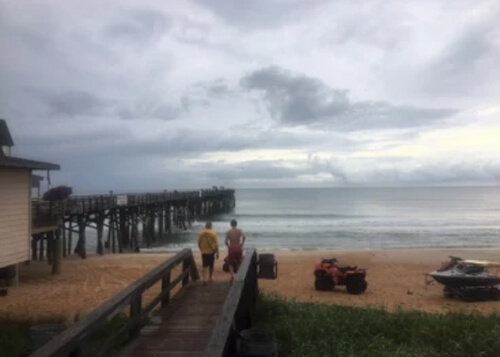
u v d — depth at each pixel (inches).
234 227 537.6
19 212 677.9
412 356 272.8
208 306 331.3
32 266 928.3
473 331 315.6
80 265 937.5
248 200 6097.4
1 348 303.7
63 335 154.9
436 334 315.3
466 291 597.6
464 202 5014.8
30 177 709.9
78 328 162.6
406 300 599.2
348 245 1513.3
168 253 1267.2
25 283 725.3
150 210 1685.5
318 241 1632.6
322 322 327.9
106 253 1300.4
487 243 1579.7
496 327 319.9
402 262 991.6
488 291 601.0
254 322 323.6
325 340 291.4
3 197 637.9
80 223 1107.9
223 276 701.9
